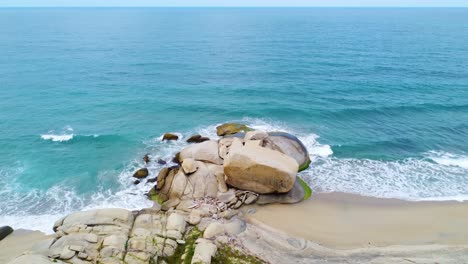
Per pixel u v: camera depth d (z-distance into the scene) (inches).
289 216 817.5
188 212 787.4
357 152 1149.1
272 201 860.6
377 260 669.3
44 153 1102.4
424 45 3336.6
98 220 692.7
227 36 4173.2
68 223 687.7
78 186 937.5
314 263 654.5
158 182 902.4
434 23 6402.6
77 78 1952.5
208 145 991.0
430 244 727.7
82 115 1407.5
